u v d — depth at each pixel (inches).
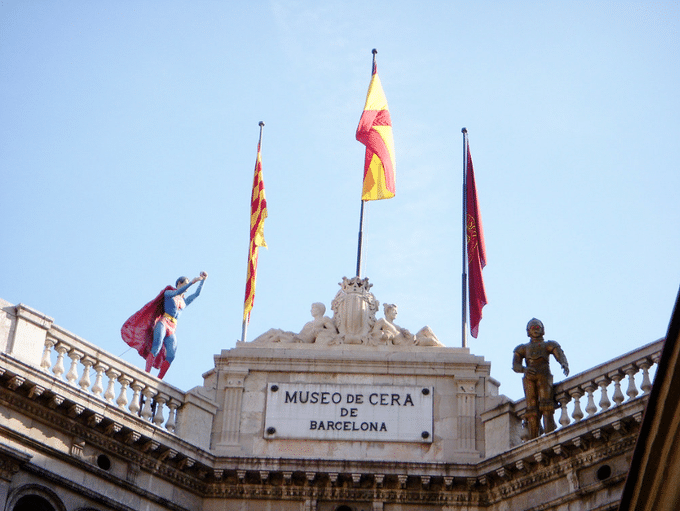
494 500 1363.2
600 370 1332.4
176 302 1482.5
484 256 1578.5
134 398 1363.2
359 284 1517.0
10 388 1238.3
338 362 1462.8
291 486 1382.9
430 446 1422.2
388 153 1619.1
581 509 1277.1
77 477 1274.6
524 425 1395.2
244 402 1448.1
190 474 1373.0
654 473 799.7
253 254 1590.8
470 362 1457.9
